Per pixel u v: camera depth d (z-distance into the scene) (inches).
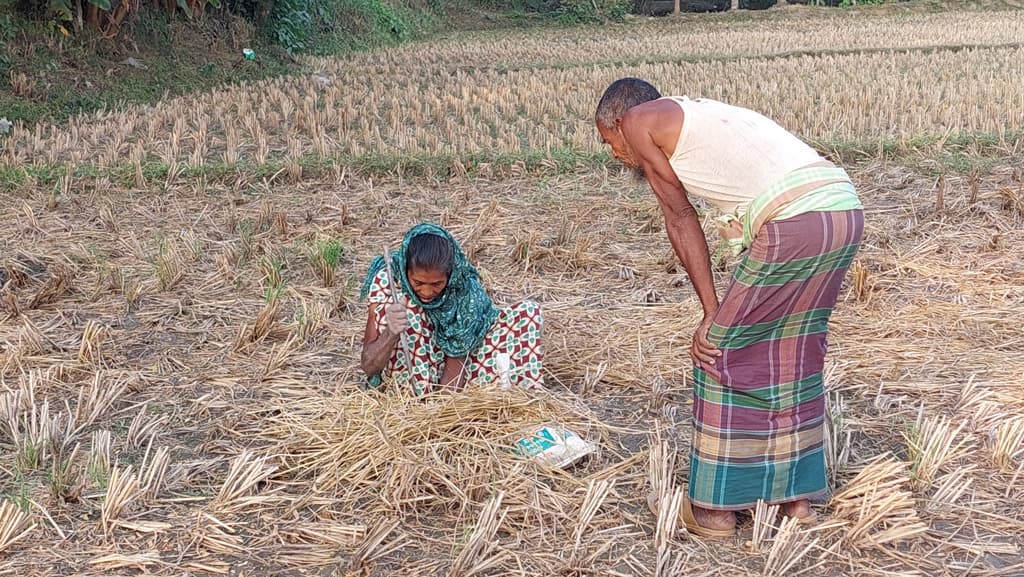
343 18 842.8
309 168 358.6
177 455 159.3
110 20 568.1
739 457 131.2
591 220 297.6
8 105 476.7
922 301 225.1
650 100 134.1
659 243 275.9
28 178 340.8
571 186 339.0
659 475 145.0
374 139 426.0
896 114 458.0
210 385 185.6
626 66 658.2
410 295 167.8
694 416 134.3
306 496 144.3
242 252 262.7
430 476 146.5
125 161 382.3
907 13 1093.1
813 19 1066.7
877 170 350.6
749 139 125.5
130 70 564.7
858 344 200.5
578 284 243.4
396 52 788.6
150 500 142.5
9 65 500.7
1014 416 166.1
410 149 384.8
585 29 1055.6
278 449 157.8
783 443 131.6
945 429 152.6
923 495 144.9
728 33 911.0
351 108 477.4
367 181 349.4
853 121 427.2
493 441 155.1
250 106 503.5
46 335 209.0
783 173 123.5
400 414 160.4
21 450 155.2
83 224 298.4
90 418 169.2
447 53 777.6
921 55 685.9
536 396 169.3
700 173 126.8
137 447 161.5
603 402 178.1
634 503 144.3
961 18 1010.1
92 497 143.9
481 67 681.6
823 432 137.9
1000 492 145.7
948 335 206.5
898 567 128.2
